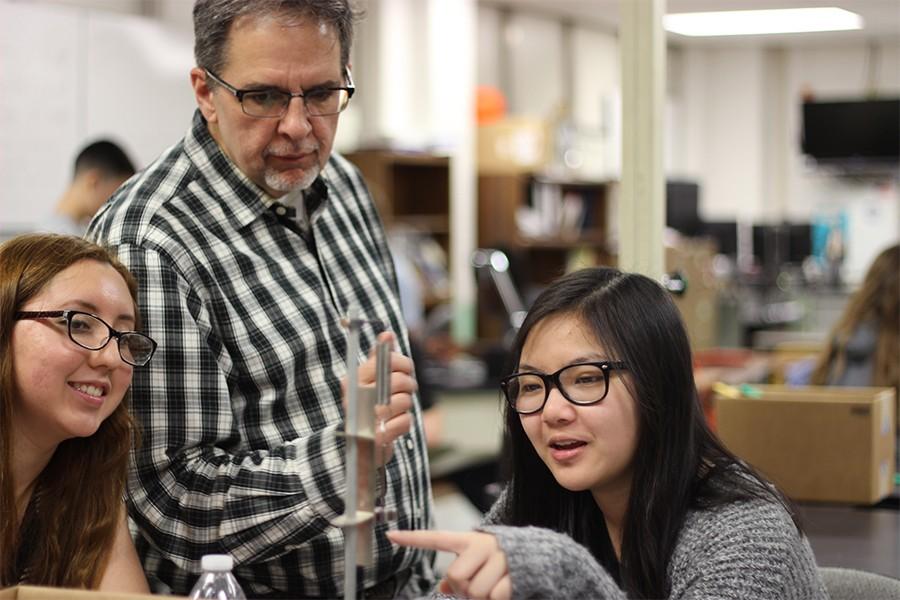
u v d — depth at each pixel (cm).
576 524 166
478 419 543
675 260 320
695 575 148
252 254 189
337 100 185
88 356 162
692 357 158
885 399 276
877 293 364
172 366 177
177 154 192
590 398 151
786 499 157
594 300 154
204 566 126
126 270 171
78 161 456
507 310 600
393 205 785
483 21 930
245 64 177
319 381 190
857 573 181
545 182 891
